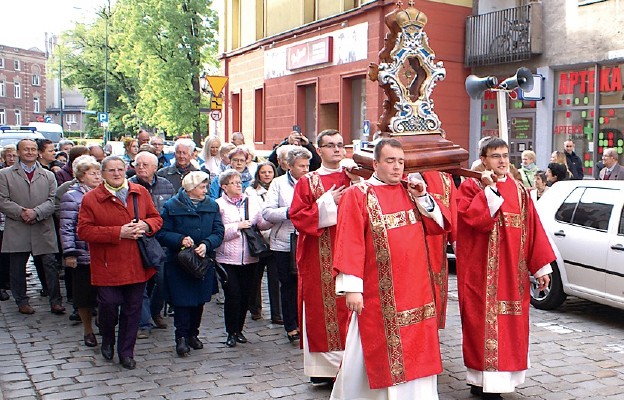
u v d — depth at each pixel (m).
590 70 14.93
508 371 5.20
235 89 26.75
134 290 6.31
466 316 5.28
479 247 5.26
